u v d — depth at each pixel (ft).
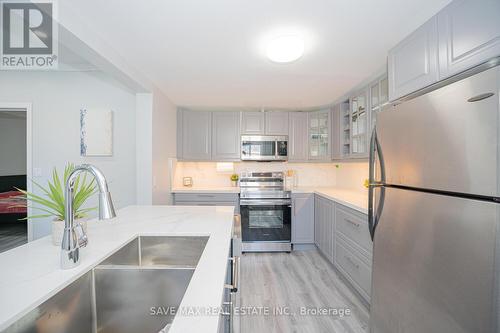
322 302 6.88
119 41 5.57
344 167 12.19
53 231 3.57
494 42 3.26
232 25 4.91
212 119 11.96
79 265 2.90
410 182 4.11
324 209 9.82
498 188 2.78
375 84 7.80
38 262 2.97
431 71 4.35
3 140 16.08
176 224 4.75
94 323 3.02
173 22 4.81
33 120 8.81
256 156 11.92
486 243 2.89
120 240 3.79
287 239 11.06
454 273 3.28
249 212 11.06
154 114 8.66
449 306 3.35
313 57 6.35
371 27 4.93
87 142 8.78
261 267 9.29
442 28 4.10
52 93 8.83
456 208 3.26
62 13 4.24
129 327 3.09
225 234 4.11
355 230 7.08
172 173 11.06
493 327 2.82
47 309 2.33
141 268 3.12
